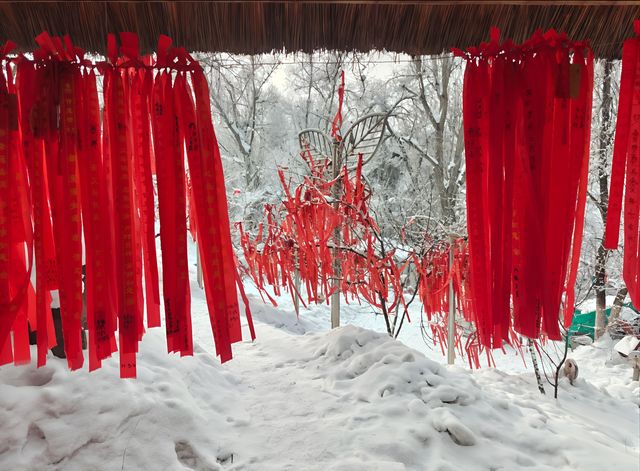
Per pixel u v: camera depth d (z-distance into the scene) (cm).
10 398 201
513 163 175
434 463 217
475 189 177
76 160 161
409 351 320
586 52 174
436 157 1067
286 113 1188
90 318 164
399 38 192
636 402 501
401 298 441
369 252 427
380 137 505
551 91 171
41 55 157
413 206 920
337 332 380
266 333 445
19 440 190
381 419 251
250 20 181
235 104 1081
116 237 163
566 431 277
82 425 203
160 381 251
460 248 457
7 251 159
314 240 445
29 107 159
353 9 182
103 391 220
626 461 229
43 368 225
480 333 179
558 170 171
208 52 193
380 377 290
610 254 808
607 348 733
